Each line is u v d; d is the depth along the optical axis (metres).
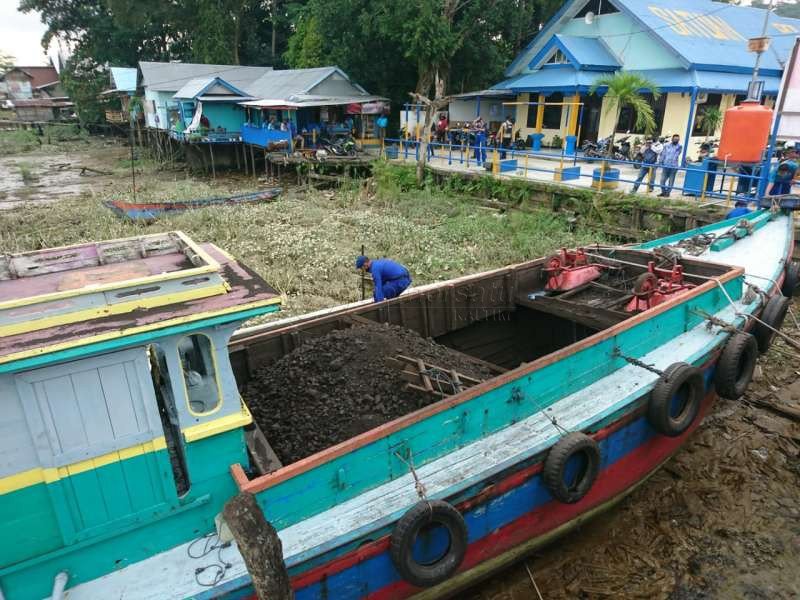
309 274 13.29
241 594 3.83
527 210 19.06
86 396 3.47
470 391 5.05
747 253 9.96
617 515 6.63
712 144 21.50
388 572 4.57
